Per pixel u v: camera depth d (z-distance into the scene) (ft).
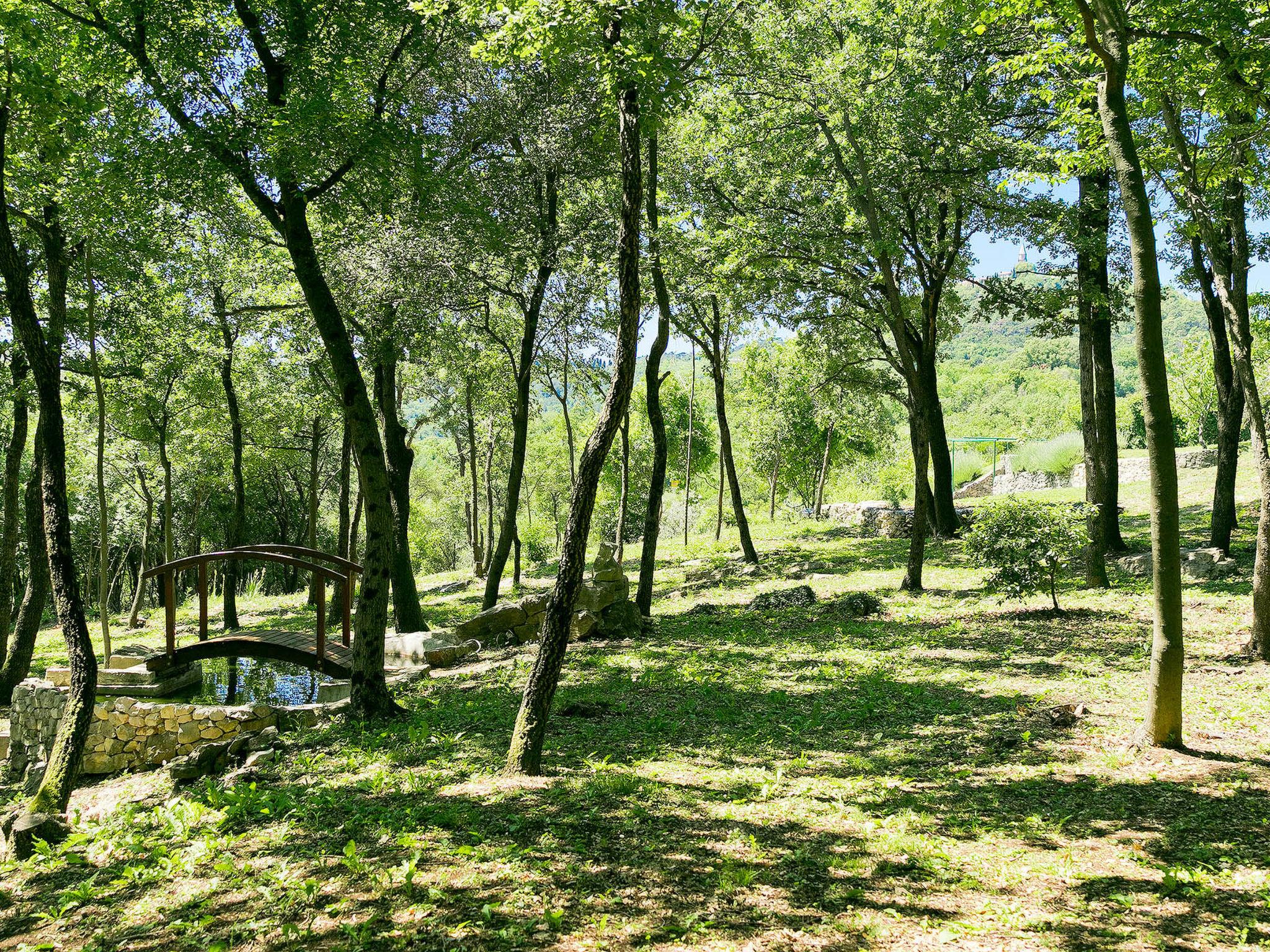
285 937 14.06
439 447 175.83
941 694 28.89
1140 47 29.48
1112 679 28.86
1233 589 41.29
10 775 35.45
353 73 32.12
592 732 26.45
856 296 64.03
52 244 42.04
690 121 56.34
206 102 30.27
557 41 20.75
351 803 20.86
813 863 15.89
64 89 28.37
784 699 29.35
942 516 76.79
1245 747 21.27
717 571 70.95
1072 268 54.29
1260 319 46.44
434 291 47.06
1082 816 17.88
